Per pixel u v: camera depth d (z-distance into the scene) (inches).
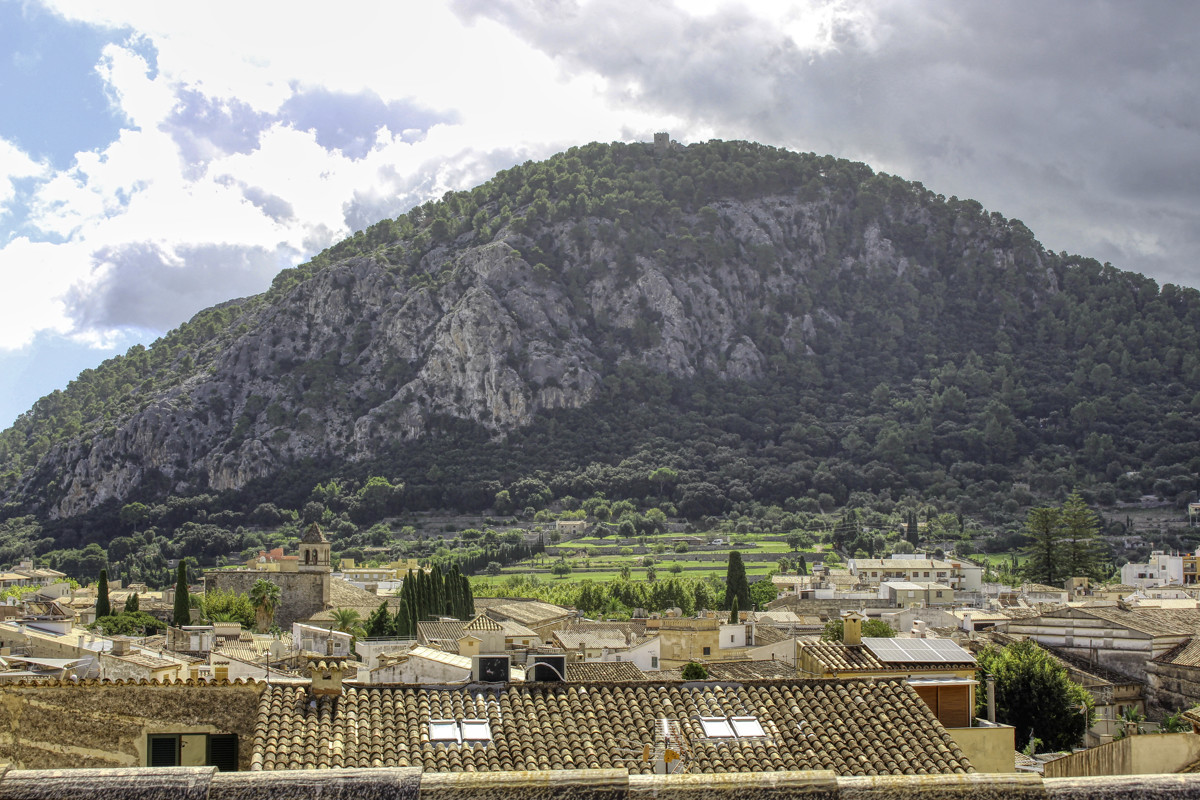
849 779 776.3
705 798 772.6
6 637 3334.2
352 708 1364.4
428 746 1316.4
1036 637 3993.6
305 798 751.7
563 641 4188.0
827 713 1438.2
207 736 1343.5
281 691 1368.1
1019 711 2910.9
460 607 5885.8
